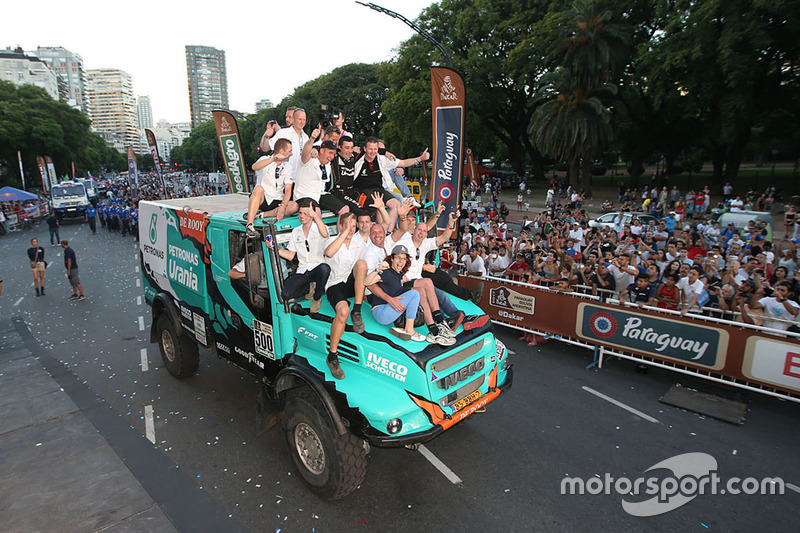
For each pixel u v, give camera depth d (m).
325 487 4.55
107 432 6.08
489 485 4.93
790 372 6.12
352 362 4.60
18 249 23.11
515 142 49.12
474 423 6.17
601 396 6.87
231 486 4.96
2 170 55.34
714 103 30.20
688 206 26.20
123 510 4.58
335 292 4.60
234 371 7.98
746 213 16.77
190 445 5.75
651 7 30.94
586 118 32.03
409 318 4.45
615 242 13.00
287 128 6.77
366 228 4.81
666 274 8.52
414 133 40.06
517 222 26.92
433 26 40.91
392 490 4.88
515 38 37.91
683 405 6.50
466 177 46.16
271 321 5.18
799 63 26.92
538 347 8.84
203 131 134.62
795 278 7.61
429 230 5.53
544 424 6.12
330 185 6.14
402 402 4.22
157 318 7.78
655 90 29.80
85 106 183.75
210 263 6.02
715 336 6.67
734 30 24.30
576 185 36.88
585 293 8.88
